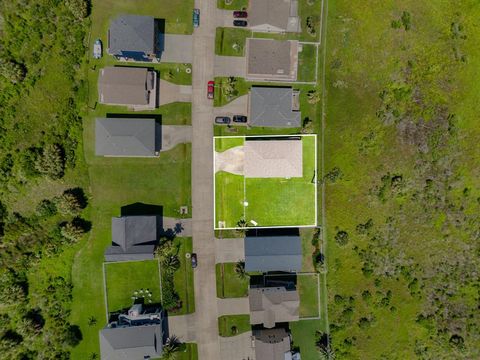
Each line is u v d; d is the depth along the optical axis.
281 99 42.12
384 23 45.00
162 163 43.16
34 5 41.34
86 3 41.31
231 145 43.91
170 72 42.91
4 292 40.94
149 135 40.69
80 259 42.66
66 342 41.84
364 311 45.16
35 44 41.62
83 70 42.09
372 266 45.28
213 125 43.59
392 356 45.28
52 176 41.00
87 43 42.06
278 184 44.28
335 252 44.84
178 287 43.62
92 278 42.75
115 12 42.28
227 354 44.06
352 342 44.81
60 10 41.62
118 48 39.59
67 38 41.81
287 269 42.28
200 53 43.22
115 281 43.03
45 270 42.38
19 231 41.75
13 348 41.31
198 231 43.69
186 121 43.28
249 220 44.12
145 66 42.75
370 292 45.22
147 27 39.62
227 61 43.47
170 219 43.34
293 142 42.31
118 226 40.69
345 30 44.44
